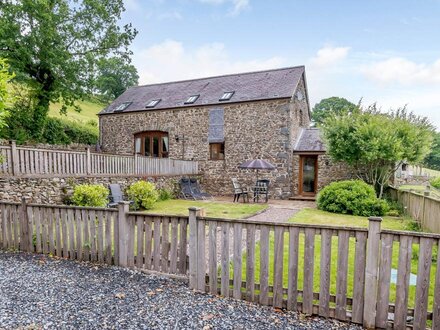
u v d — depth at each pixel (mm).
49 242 4527
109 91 38406
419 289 2520
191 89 16062
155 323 2604
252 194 13430
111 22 15352
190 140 14750
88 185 8180
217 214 8328
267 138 13156
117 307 2893
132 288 3361
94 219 4176
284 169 12867
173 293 3268
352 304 2730
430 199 6383
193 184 13430
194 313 2818
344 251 2738
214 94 14766
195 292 3316
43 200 7625
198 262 3367
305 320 2766
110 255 4090
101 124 17078
